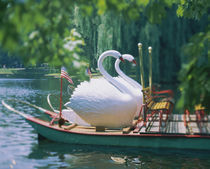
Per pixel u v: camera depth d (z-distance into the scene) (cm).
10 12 229
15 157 738
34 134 975
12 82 3475
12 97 2016
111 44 2228
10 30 214
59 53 301
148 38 2464
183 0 604
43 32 270
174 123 888
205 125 842
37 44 274
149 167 661
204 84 294
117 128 892
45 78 4112
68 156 747
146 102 850
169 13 2730
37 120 946
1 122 1162
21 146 836
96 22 2178
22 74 5056
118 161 705
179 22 2750
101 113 863
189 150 763
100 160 715
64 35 319
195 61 283
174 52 2827
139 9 300
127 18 287
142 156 738
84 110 874
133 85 1075
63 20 271
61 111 1001
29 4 225
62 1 251
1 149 805
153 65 2608
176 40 2769
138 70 2659
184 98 285
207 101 400
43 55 279
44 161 708
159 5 309
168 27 2756
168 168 652
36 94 2142
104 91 877
